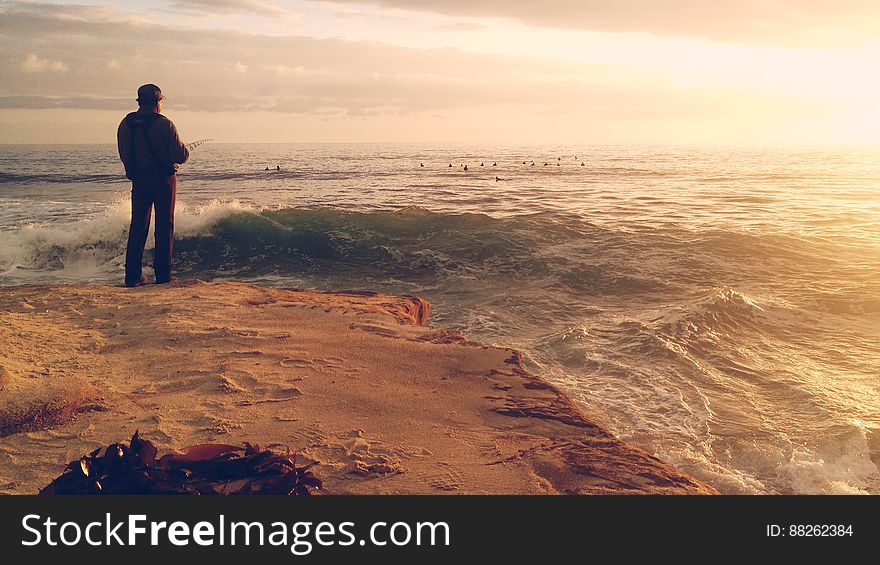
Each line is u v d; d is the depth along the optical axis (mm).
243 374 5125
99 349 5762
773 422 6688
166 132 8672
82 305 7289
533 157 88250
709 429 6418
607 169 55438
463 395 4832
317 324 6500
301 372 5188
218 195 30172
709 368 8289
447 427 4316
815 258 14211
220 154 98375
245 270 14398
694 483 3818
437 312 11078
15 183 35500
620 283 12750
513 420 4457
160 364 5391
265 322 6562
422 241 15688
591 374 7984
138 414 4402
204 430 4148
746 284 12539
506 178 43125
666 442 6062
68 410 4375
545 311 11172
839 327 10227
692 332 9516
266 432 4148
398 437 4152
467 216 17297
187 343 5898
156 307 7137
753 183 38062
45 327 6387
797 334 9875
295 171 50625
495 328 10125
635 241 15328
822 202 25984
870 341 9562
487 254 14633
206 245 15570
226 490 3322
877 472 5777
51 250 15219
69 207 23422
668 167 59156
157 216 9000
